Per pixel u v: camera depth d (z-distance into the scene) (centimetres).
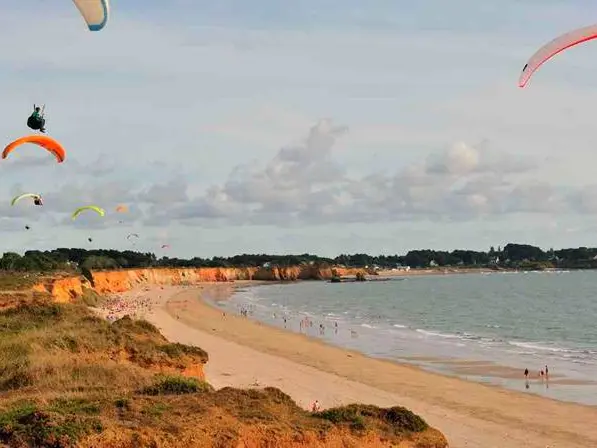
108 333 2859
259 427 1402
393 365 4547
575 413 3081
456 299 13338
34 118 1723
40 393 1694
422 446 1600
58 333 2725
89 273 11731
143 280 17912
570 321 8300
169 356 2764
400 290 17788
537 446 2508
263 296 14925
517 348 5641
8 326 3000
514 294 14675
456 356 5100
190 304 10938
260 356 4716
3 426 1223
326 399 3209
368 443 1516
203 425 1344
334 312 10056
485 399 3388
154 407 1443
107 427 1252
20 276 7188
